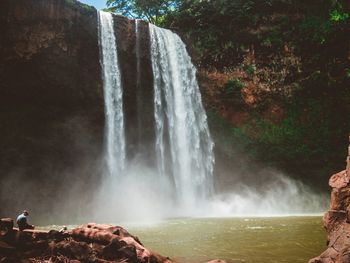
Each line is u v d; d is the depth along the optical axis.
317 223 18.50
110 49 28.61
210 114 33.44
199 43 34.56
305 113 32.97
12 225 7.88
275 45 33.97
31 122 25.47
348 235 8.29
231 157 32.22
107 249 7.47
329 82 32.91
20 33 24.25
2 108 24.48
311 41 33.22
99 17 28.00
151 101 30.89
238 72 34.25
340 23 32.50
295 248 10.66
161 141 31.11
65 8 25.95
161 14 42.28
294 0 34.47
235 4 34.66
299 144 31.75
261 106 33.47
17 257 7.18
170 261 8.12
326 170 31.05
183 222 20.52
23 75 24.77
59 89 26.09
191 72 33.84
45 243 7.65
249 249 10.55
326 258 8.15
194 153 32.50
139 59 30.30
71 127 26.91
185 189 31.34
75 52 26.66
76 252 7.39
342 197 9.29
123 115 29.52
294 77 33.75
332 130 31.94
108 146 28.31
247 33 34.53
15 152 24.50
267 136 32.19
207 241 12.16
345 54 32.75
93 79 27.58
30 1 24.42
